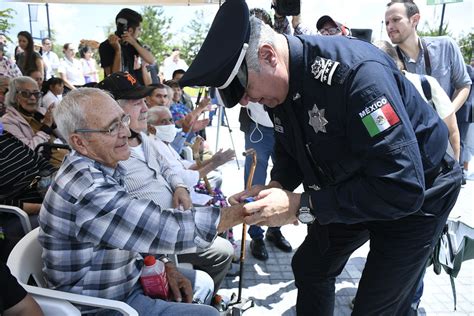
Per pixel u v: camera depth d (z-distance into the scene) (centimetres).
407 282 158
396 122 121
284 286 282
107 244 137
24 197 248
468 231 226
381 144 121
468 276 294
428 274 298
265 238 352
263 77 131
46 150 289
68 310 130
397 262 154
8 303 119
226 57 121
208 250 218
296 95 137
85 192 136
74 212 137
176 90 523
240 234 364
